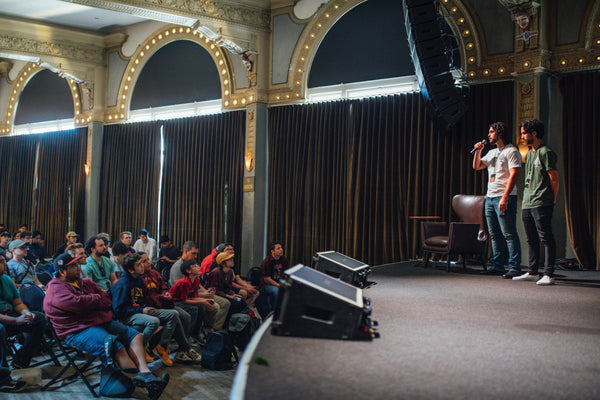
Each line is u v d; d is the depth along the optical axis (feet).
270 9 31.83
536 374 5.84
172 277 20.06
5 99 46.65
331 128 29.58
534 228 14.73
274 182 31.32
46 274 20.21
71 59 38.27
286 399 4.91
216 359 16.02
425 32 21.25
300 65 30.81
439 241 18.08
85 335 13.37
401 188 27.07
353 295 7.90
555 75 23.08
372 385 5.35
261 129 31.86
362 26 29.07
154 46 37.17
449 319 8.95
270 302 20.57
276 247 20.79
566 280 15.14
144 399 13.47
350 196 28.66
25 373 14.60
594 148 22.02
